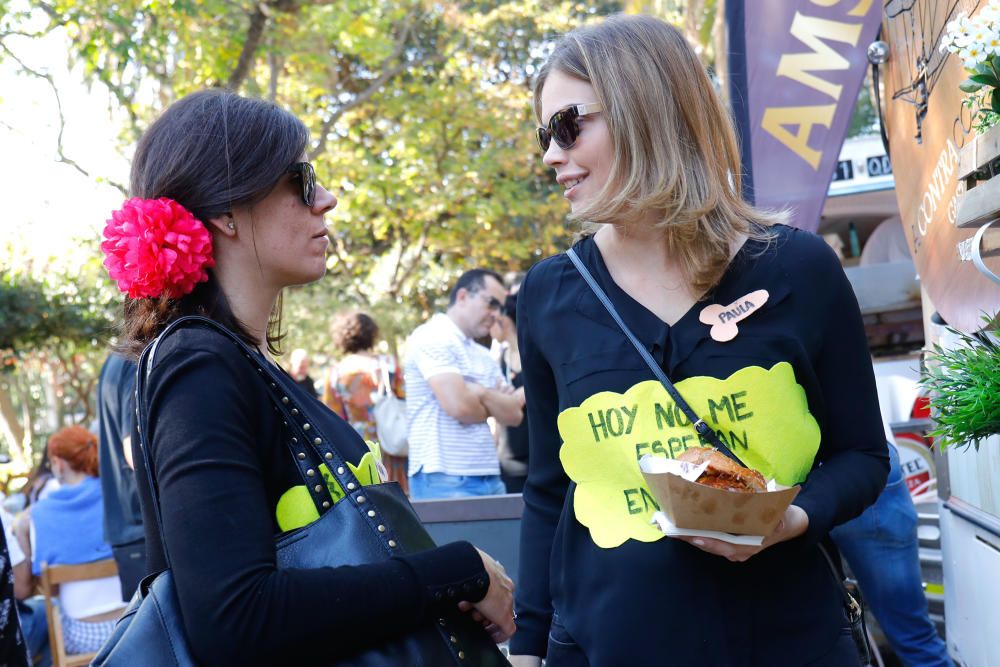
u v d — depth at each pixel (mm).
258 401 1473
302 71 14656
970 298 2395
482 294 5336
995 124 1891
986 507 2754
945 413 1996
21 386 24203
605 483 1803
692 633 1699
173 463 1354
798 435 1731
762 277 1771
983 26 1771
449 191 16219
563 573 1872
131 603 1463
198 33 11695
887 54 3131
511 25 16297
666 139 1759
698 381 1740
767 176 3688
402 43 15258
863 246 7297
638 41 1804
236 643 1290
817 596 1740
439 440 5199
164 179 1576
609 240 1898
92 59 11273
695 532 1562
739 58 3711
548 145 1926
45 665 5531
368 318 6984
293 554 1447
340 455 1540
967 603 3002
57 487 5656
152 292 1528
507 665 1576
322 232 1680
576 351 1841
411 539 1530
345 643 1386
